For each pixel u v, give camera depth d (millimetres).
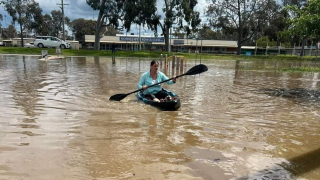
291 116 5898
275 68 20688
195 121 5273
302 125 5219
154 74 7234
